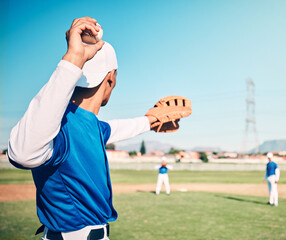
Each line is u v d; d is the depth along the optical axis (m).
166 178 15.14
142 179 29.94
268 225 7.41
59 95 0.74
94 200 1.07
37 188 1.04
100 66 1.13
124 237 6.11
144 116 1.61
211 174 44.47
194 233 6.52
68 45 0.81
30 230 6.27
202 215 8.79
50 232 1.09
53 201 1.02
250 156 101.50
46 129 0.74
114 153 109.94
